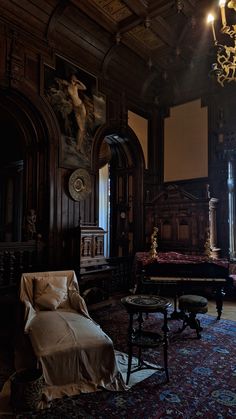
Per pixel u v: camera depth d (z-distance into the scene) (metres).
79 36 6.14
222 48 4.36
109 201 8.54
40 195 5.73
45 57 5.70
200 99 7.97
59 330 2.95
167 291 6.66
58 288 3.80
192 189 7.96
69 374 2.74
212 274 5.09
